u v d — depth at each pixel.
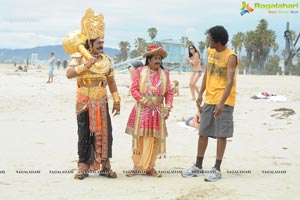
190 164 7.70
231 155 8.29
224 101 6.71
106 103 6.94
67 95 20.50
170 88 7.19
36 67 66.56
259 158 8.05
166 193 5.91
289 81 39.88
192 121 11.54
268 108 15.36
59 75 40.56
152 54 7.07
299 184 6.37
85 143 6.78
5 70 53.00
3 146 8.99
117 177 6.86
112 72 7.06
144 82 7.00
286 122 12.21
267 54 99.00
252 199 5.64
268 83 35.41
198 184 6.41
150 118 6.93
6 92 21.59
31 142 9.43
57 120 12.70
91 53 6.96
